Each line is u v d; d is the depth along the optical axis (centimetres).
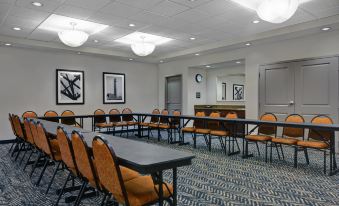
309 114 562
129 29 554
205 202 279
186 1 400
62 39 512
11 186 333
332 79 525
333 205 268
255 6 419
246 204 272
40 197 295
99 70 822
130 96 900
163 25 526
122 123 731
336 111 521
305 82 568
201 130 564
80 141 206
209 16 470
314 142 394
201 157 493
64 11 438
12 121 489
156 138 735
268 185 331
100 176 188
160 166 172
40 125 306
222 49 703
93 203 278
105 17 472
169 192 189
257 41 611
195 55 795
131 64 903
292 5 358
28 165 434
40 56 705
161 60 891
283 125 414
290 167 418
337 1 398
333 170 387
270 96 628
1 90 645
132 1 399
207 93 937
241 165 433
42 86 708
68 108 754
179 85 897
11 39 605
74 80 766
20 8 422
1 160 470
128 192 181
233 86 851
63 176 375
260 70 646
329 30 516
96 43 685
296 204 271
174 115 649
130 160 177
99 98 821
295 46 577
